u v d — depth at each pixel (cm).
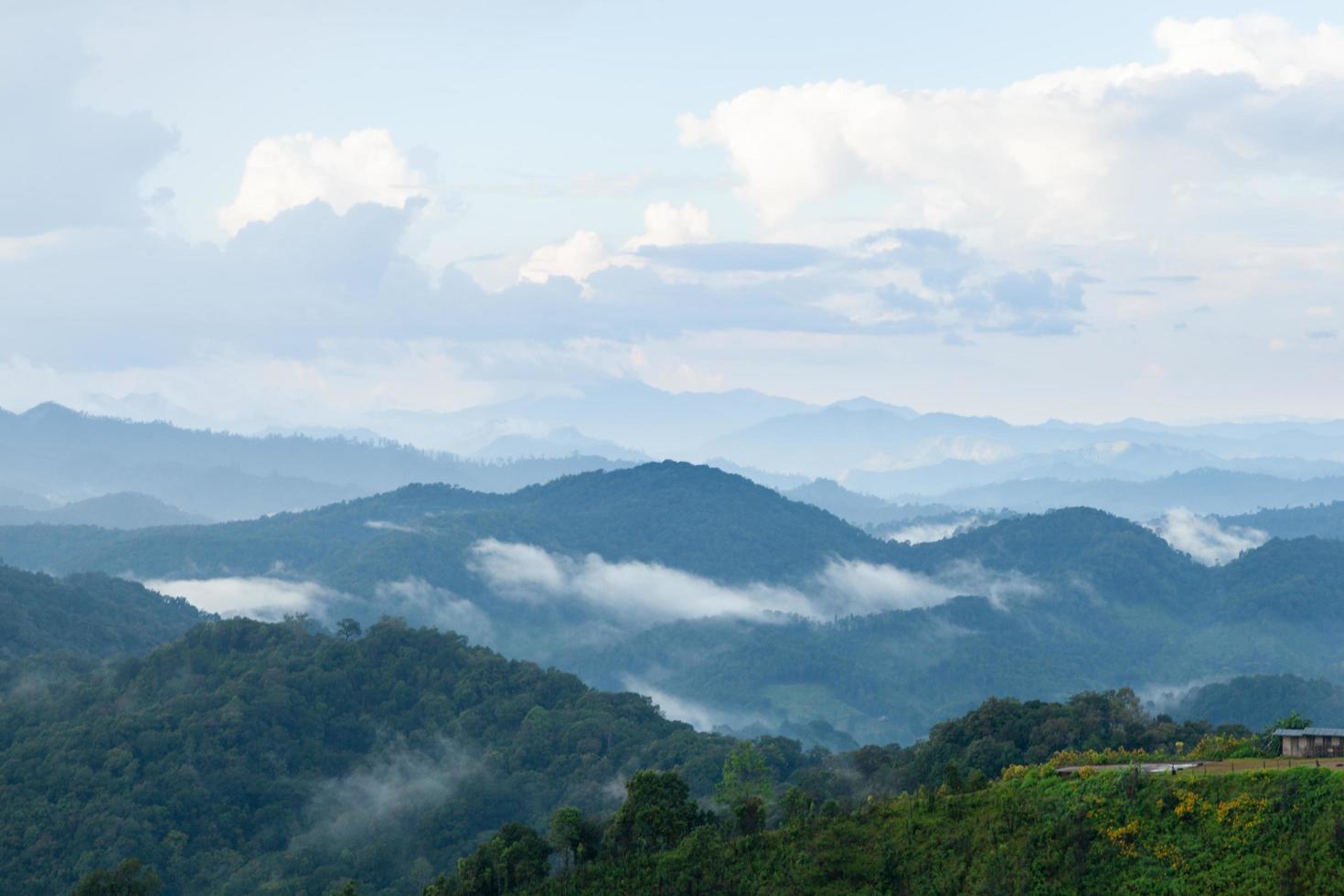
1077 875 11375
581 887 14038
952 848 12750
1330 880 9994
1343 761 12675
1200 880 10719
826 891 12638
